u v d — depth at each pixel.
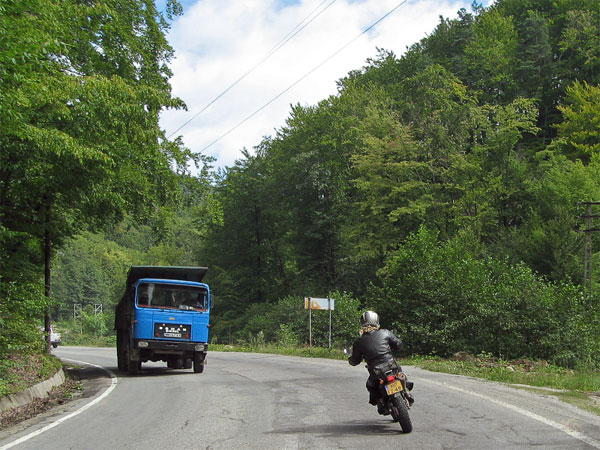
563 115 59.81
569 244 40.00
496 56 60.47
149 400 11.56
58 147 12.35
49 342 22.05
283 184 58.91
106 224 23.39
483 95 59.03
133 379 16.67
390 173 45.19
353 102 55.06
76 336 72.19
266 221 64.56
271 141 63.88
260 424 8.36
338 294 35.22
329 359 23.25
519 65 66.69
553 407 9.34
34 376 14.23
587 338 21.95
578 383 13.00
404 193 43.91
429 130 45.50
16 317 15.10
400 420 7.37
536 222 43.41
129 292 18.84
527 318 22.17
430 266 24.12
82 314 86.19
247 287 64.50
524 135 67.12
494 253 42.28
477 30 68.50
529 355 22.25
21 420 10.07
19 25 10.19
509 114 46.25
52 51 11.95
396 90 56.44
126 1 21.52
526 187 46.53
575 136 56.66
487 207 44.25
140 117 16.80
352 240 50.34
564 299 22.69
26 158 14.38
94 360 29.23
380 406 7.74
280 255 64.88
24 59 10.06
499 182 44.81
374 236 45.72
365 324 8.09
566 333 21.81
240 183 63.06
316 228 54.91
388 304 24.45
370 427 7.91
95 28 19.38
